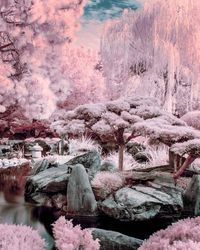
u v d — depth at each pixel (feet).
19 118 62.23
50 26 61.16
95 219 21.22
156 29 52.95
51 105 57.62
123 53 55.31
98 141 50.26
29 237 10.38
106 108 27.43
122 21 56.44
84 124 27.63
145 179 24.02
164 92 51.34
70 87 64.75
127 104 27.27
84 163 29.09
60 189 24.45
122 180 24.14
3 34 59.67
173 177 24.62
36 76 56.39
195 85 50.80
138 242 13.92
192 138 23.63
